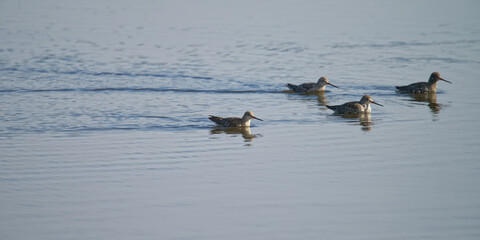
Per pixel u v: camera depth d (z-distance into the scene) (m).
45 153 22.88
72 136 25.06
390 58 41.91
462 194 18.81
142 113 28.78
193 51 43.97
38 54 42.53
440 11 60.91
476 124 26.58
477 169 20.88
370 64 40.25
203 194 19.08
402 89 33.66
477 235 16.20
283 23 54.78
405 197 18.69
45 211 17.75
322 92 33.72
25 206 18.08
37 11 60.84
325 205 18.19
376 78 36.66
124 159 22.31
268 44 46.41
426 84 33.03
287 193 19.11
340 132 25.88
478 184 19.58
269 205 18.22
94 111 28.97
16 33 49.94
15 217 17.31
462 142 23.95
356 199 18.58
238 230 16.64
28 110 28.94
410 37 49.09
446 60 41.00
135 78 36.19
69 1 67.50
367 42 47.25
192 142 24.50
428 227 16.70
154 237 16.25
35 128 26.08
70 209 17.92
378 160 22.06
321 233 16.44
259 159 22.34
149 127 26.58
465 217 17.25
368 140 24.58
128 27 52.97
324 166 21.52
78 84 34.56
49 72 37.44
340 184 19.80
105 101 30.95
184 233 16.47
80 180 20.20
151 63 40.22
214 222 17.12
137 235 16.36
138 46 45.59
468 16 57.97
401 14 59.59
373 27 53.22
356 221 17.11
